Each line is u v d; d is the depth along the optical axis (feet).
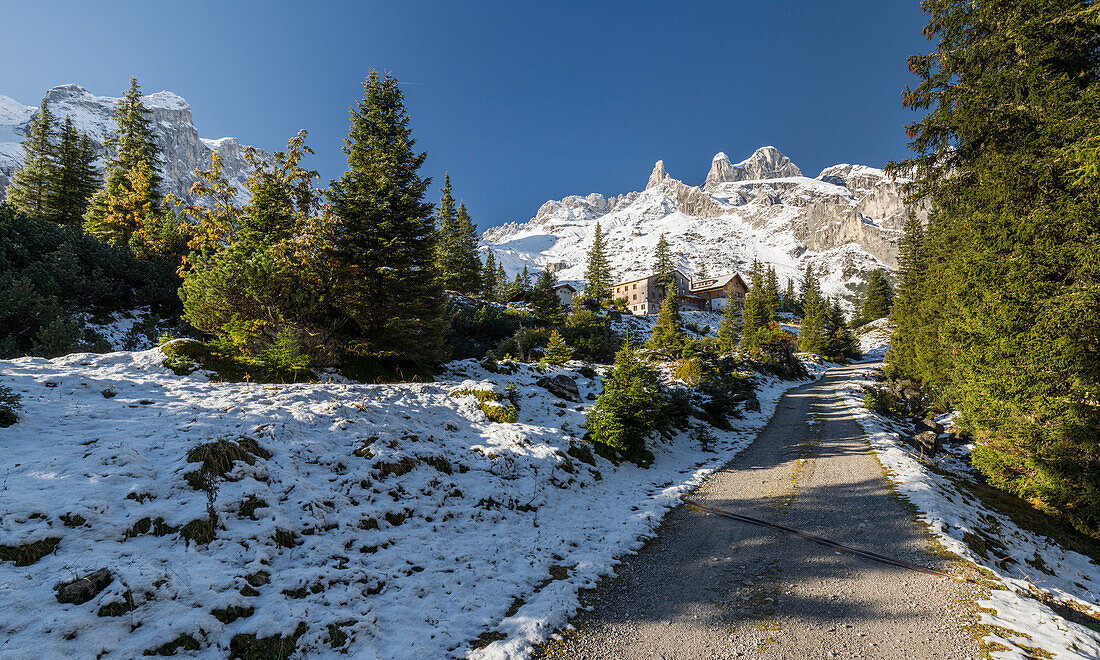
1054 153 35.45
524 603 19.94
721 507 35.88
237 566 17.83
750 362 153.38
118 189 121.49
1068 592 25.12
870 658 16.21
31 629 12.33
